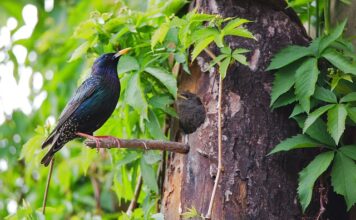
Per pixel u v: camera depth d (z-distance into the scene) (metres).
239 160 10.24
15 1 18.72
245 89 10.52
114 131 12.23
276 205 10.18
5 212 17.48
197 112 10.58
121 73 11.38
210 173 10.23
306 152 10.50
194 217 10.17
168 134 11.45
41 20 18.44
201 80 10.70
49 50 17.66
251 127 10.38
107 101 11.57
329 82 10.52
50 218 15.83
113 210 16.58
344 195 9.73
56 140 11.53
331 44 10.54
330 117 9.77
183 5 11.46
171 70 11.27
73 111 11.49
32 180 17.48
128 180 12.43
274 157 10.34
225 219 10.02
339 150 10.01
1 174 17.83
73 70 16.42
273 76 10.61
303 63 10.27
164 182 11.21
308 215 10.29
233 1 10.95
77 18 16.83
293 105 10.58
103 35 11.59
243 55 10.40
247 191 10.14
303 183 9.88
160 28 10.35
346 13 11.84
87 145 10.18
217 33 9.99
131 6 16.05
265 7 10.99
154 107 11.04
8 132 17.78
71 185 16.75
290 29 10.96
